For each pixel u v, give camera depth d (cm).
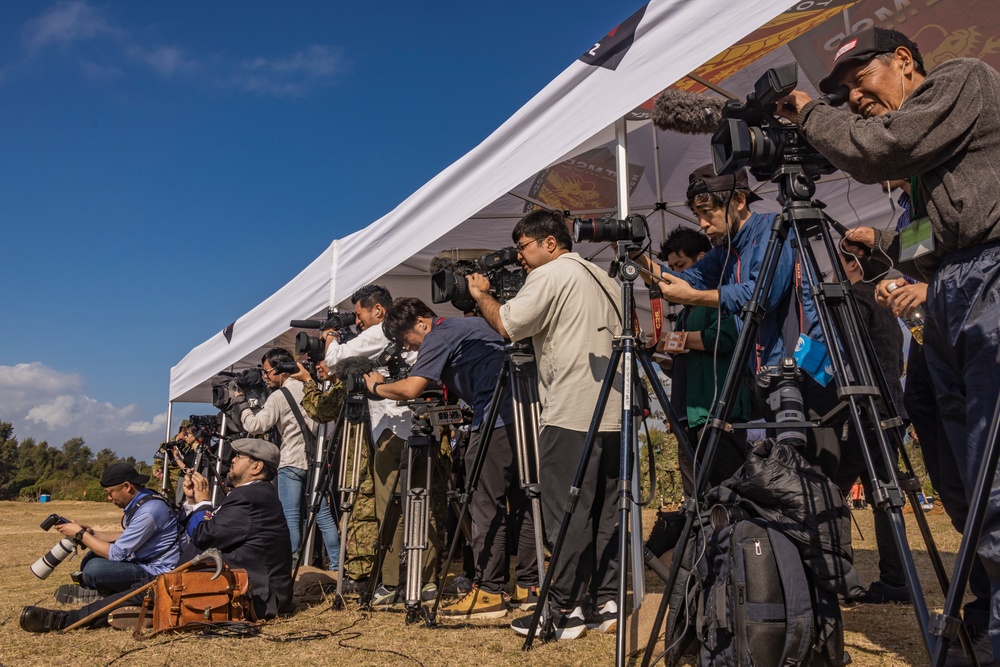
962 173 169
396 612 372
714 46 287
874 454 269
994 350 160
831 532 205
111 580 404
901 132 168
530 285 304
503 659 261
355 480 390
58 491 5338
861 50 193
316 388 481
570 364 299
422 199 479
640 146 510
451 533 452
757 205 596
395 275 691
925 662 236
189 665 273
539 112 376
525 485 307
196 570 348
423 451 351
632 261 257
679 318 375
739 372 198
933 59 407
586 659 253
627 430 241
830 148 183
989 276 165
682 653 228
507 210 570
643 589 294
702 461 201
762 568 203
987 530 154
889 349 318
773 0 269
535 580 363
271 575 378
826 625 202
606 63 335
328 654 283
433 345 357
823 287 189
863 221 598
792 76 196
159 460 830
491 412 320
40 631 339
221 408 693
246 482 405
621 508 231
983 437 162
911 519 727
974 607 224
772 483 210
